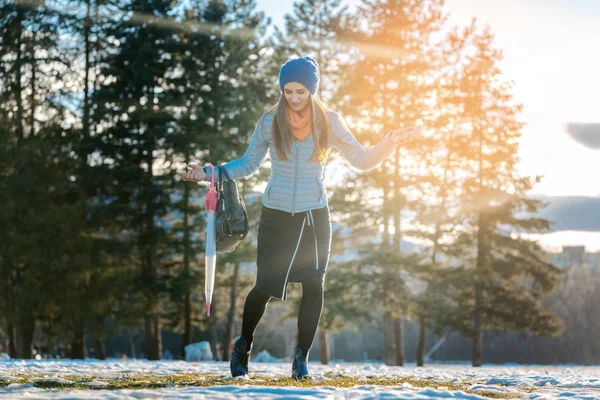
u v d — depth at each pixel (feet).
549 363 249.34
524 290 111.14
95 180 97.40
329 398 9.33
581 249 254.47
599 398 10.96
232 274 113.09
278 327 199.62
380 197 98.89
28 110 99.81
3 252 89.51
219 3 104.83
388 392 10.41
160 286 97.50
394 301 95.09
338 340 268.62
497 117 103.55
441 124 98.78
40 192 95.14
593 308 235.61
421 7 98.63
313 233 14.98
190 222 110.42
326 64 102.73
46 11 99.45
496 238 106.11
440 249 103.50
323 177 15.33
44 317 91.97
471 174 104.17
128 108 98.68
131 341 192.34
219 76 104.22
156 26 101.35
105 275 95.45
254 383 13.60
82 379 15.65
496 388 14.02
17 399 8.77
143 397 9.49
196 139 99.04
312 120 14.88
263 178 98.99
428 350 264.11
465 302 105.29
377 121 97.50
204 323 111.55
